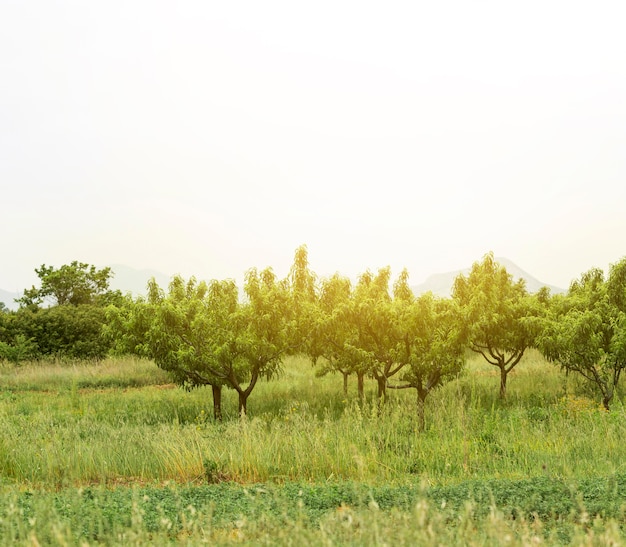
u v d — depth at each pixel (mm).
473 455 10938
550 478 8180
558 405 16078
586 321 17047
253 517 5984
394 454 11242
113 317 21406
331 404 17641
